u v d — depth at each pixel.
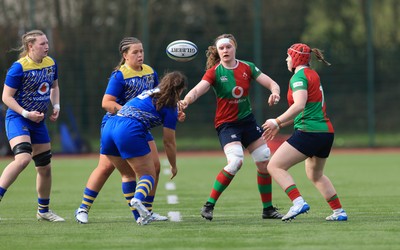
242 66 24.34
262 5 70.00
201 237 20.31
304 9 70.50
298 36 70.06
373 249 18.20
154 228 22.25
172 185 38.66
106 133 22.69
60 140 68.69
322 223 23.06
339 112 70.62
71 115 69.38
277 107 68.88
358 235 20.39
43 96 24.27
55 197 33.16
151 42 69.94
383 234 20.55
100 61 69.94
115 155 23.16
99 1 70.12
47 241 19.95
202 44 70.12
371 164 52.56
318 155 23.06
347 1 74.69
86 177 44.62
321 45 71.25
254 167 51.06
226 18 70.06
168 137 23.00
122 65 24.33
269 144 60.22
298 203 22.64
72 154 68.56
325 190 23.64
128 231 21.62
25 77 23.70
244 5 69.88
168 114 22.69
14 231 21.94
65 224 23.61
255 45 69.75
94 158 64.69
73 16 69.81
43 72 24.06
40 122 24.22
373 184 37.88
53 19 69.38
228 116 24.31
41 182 24.52
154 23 70.06
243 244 19.08
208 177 43.75
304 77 22.69
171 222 23.81
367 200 30.36
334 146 70.56
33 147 24.27
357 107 70.44
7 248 18.91
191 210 27.58
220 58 24.33
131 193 23.89
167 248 18.62
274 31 69.88
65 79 69.62
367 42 70.31
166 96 22.38
